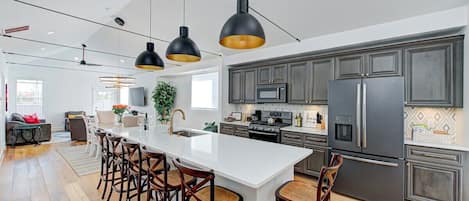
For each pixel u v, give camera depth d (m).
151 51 3.53
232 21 1.96
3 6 3.15
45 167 4.45
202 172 1.67
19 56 7.05
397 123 2.76
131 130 3.79
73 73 9.76
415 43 2.92
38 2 3.24
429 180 2.68
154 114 8.32
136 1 4.23
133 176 2.97
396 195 2.79
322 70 3.83
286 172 2.24
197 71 6.74
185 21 4.41
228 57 5.43
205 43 4.98
